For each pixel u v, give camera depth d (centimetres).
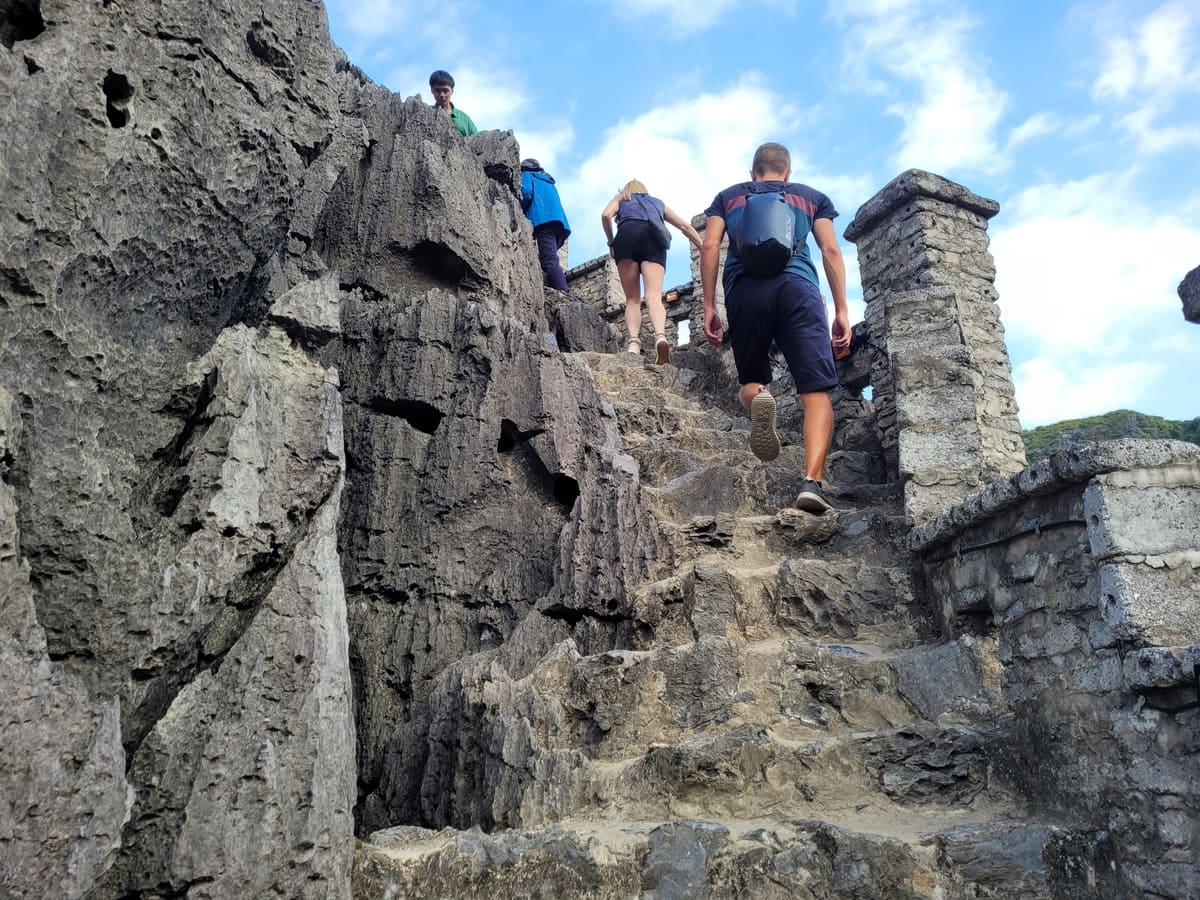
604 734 418
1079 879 326
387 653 494
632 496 521
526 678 440
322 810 321
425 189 646
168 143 347
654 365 771
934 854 330
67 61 321
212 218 365
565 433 547
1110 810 335
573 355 592
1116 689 337
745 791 375
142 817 296
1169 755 316
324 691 340
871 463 618
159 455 346
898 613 469
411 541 513
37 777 261
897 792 376
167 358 359
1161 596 332
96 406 323
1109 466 344
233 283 386
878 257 670
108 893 287
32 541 293
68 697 274
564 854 337
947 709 408
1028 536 395
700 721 413
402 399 541
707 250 561
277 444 360
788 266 531
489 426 538
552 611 486
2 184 295
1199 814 306
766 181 567
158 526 327
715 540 521
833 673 425
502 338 562
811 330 524
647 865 335
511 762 398
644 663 431
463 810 409
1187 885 305
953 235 646
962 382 513
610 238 842
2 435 279
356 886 326
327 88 420
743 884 329
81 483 307
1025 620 392
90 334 323
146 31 349
